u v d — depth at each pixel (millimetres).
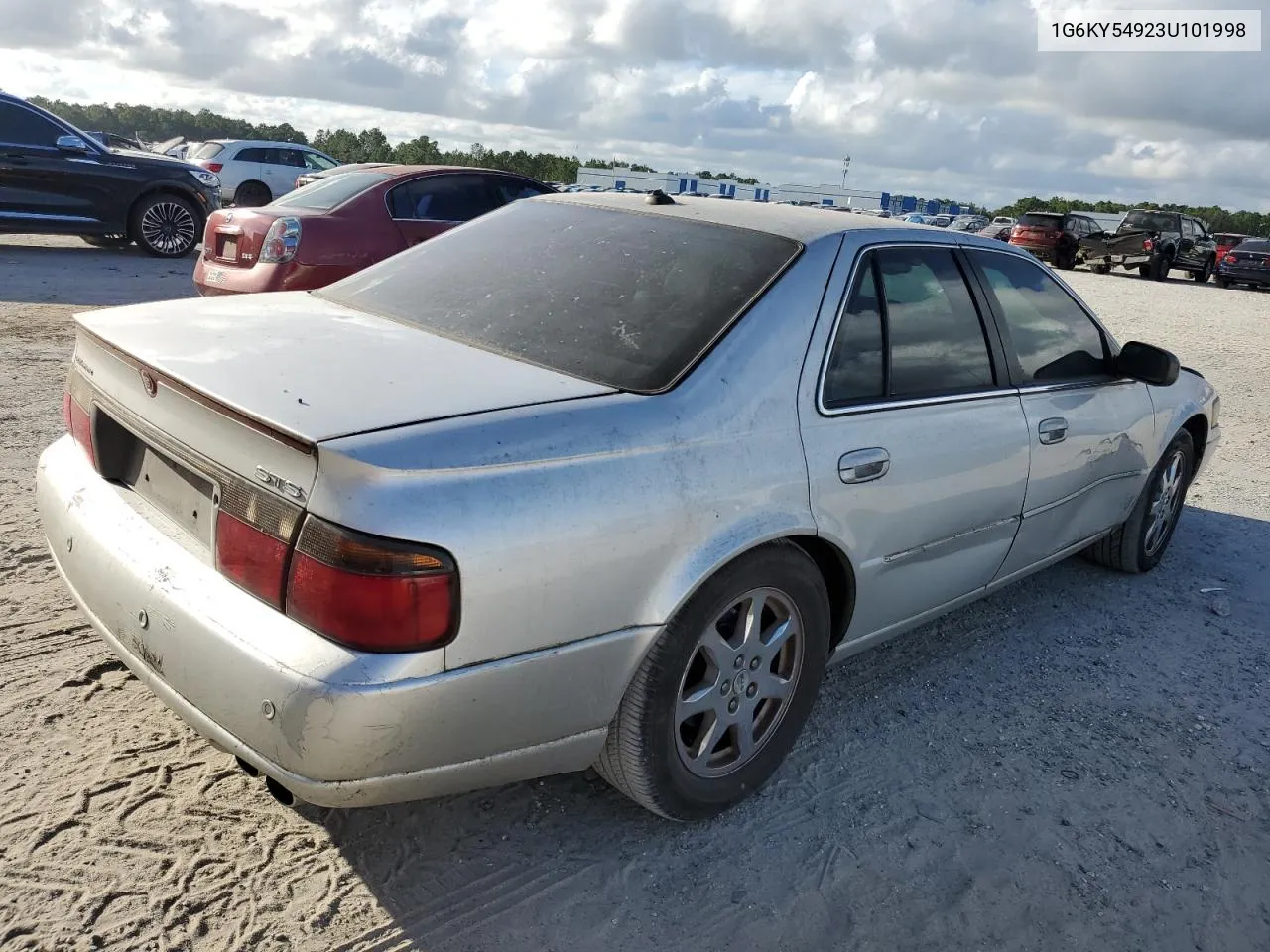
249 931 2191
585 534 2139
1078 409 3775
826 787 2943
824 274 2824
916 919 2461
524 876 2461
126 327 2566
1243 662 4035
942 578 3309
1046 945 2426
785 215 3160
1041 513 3699
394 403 2129
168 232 12930
